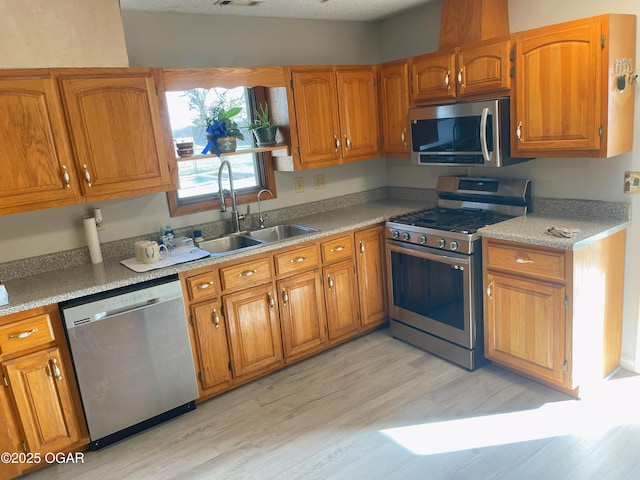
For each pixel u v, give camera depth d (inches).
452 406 104.0
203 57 125.8
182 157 114.9
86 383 95.7
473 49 114.7
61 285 97.4
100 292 96.0
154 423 106.9
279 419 105.0
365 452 92.1
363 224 133.0
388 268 136.9
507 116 111.3
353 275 134.4
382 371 121.4
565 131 100.0
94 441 99.1
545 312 100.5
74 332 92.7
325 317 130.6
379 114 146.5
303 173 148.2
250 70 119.9
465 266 112.0
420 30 144.5
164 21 119.0
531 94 104.5
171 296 103.4
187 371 108.0
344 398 110.8
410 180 159.0
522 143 108.4
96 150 100.2
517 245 102.5
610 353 109.4
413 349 132.3
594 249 97.8
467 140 118.4
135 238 120.4
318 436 98.1
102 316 95.3
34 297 91.0
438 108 123.7
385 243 136.6
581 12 105.7
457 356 120.7
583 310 97.9
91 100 98.4
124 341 98.7
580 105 96.6
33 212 107.1
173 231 125.6
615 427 93.0
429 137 128.7
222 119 121.4
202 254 112.0
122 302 97.3
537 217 117.4
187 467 92.6
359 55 155.9
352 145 141.8
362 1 126.8
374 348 134.5
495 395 106.9
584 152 98.3
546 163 119.0
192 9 118.3
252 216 137.8
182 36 122.0
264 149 128.0
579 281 95.3
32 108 92.4
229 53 129.9
